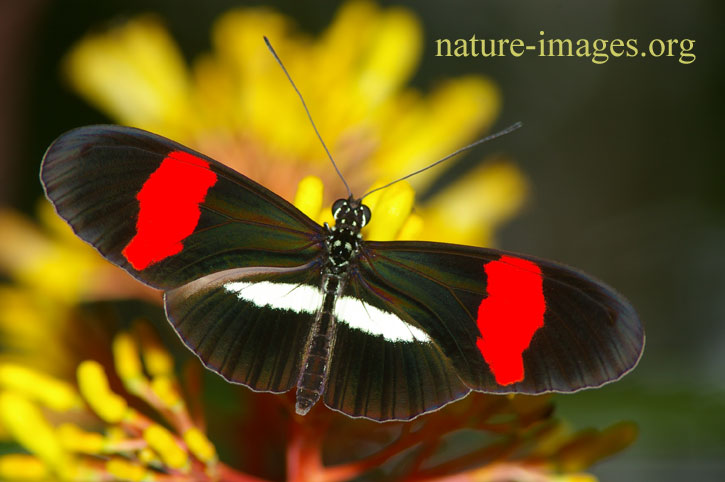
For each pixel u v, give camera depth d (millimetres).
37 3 314
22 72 315
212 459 260
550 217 528
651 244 485
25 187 333
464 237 285
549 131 533
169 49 290
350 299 276
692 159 486
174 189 269
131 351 263
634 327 262
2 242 281
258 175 281
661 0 500
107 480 260
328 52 286
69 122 345
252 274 275
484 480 266
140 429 261
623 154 523
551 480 265
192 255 271
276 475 275
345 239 275
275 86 284
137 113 288
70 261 280
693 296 457
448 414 266
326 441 277
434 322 272
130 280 280
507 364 266
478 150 514
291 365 272
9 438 264
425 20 523
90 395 259
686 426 272
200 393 267
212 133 283
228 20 289
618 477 315
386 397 270
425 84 513
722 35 466
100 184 265
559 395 275
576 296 264
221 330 271
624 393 274
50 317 278
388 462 277
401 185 268
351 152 284
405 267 275
